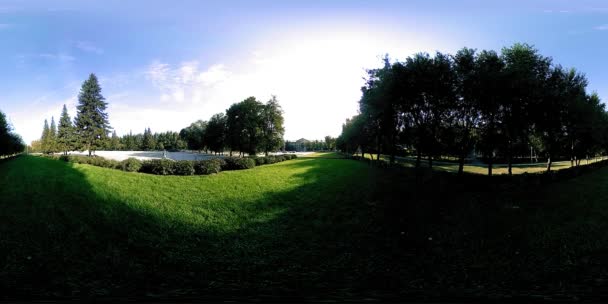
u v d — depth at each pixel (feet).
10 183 40.86
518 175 63.16
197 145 286.05
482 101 59.36
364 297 17.58
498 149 74.33
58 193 36.27
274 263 23.84
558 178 63.21
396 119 70.23
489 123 65.05
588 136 86.58
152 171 57.41
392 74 60.13
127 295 17.67
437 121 65.51
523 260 23.50
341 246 27.50
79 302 16.40
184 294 18.10
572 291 18.08
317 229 32.09
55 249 23.48
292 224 33.73
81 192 37.19
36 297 16.94
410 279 20.72
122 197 37.40
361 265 23.38
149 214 32.86
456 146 74.43
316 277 21.21
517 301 16.80
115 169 57.67
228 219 34.60
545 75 66.23
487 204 41.70
